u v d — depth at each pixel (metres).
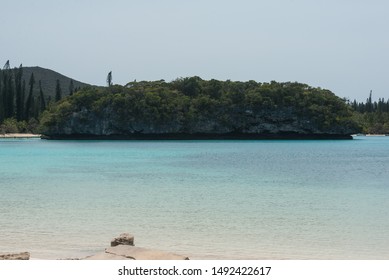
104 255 22.12
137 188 61.38
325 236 33.22
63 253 28.00
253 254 28.28
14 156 129.50
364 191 59.34
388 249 29.81
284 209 44.88
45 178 73.81
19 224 37.06
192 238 32.47
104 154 140.88
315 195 55.09
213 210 44.16
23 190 59.09
